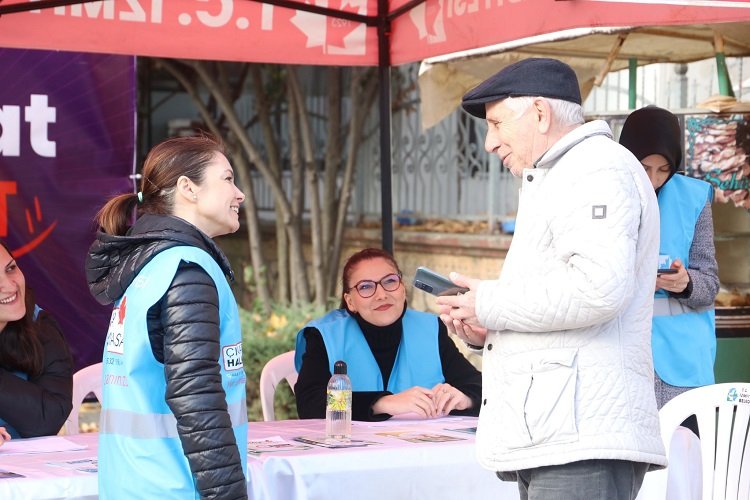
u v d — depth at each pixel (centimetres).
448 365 445
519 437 262
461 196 917
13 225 574
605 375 259
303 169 1117
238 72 1133
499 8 413
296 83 1004
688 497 349
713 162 531
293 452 320
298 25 515
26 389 384
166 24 493
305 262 1091
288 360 483
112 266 263
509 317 264
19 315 387
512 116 275
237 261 1179
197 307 246
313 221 1009
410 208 984
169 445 252
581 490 259
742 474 348
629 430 258
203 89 1202
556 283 257
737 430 350
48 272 581
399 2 516
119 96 586
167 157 264
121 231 270
